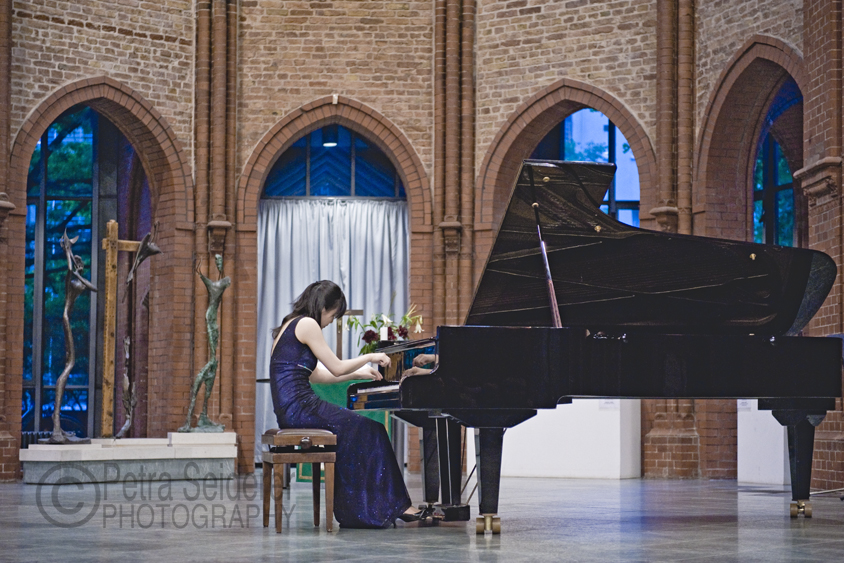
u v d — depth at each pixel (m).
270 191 15.31
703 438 12.80
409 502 6.37
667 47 13.21
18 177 12.94
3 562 4.72
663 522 6.77
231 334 13.97
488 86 14.35
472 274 14.27
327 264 15.27
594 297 6.70
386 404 6.21
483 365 5.91
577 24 13.92
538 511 7.59
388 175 15.50
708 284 6.84
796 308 7.07
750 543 5.58
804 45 11.15
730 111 12.79
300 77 14.40
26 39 13.11
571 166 6.17
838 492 9.78
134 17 13.80
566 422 11.65
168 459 11.65
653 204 13.41
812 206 10.88
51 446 10.99
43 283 15.98
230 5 14.20
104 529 6.21
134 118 13.87
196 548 5.24
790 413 7.22
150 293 14.30
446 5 14.40
